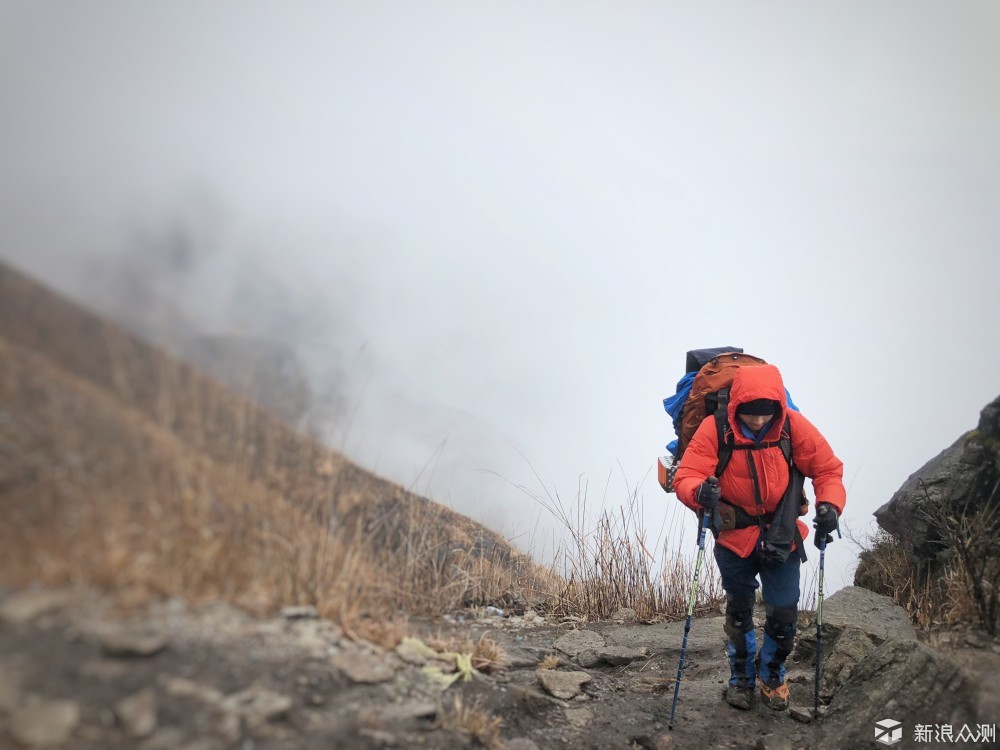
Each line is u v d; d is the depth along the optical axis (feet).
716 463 13.93
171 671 8.83
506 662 14.79
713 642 18.02
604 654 16.65
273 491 12.69
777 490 13.60
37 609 8.45
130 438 10.62
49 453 9.62
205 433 12.00
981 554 15.17
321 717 9.64
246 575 11.03
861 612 16.78
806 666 16.29
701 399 14.82
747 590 14.32
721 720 14.07
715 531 14.07
